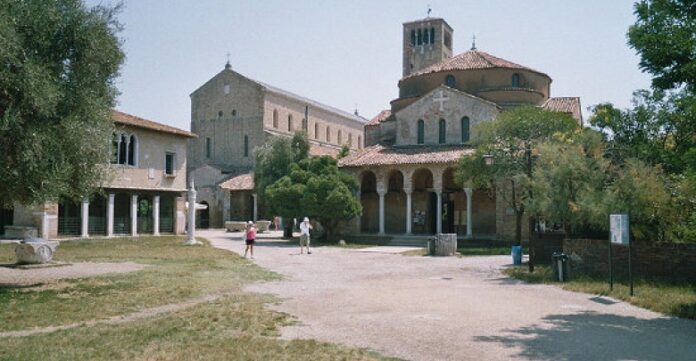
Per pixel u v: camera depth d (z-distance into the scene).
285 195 43.38
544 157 24.53
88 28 16.80
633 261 20.89
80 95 16.69
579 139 25.33
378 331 11.81
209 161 76.81
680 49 13.94
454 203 46.59
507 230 40.00
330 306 15.14
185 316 13.23
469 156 32.78
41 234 39.91
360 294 17.53
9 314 13.36
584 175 23.08
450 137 46.12
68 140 16.14
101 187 19.91
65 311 13.91
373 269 25.80
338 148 83.75
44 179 15.45
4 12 14.77
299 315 13.73
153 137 47.62
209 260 28.67
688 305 14.74
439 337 11.23
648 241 21.02
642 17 14.89
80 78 16.86
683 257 19.70
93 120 17.27
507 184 32.47
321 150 73.38
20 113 14.82
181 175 50.62
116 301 15.49
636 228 21.84
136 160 45.84
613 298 16.64
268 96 74.56
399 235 43.69
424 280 21.61
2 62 14.48
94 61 17.16
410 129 48.12
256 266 26.50
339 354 9.75
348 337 11.23
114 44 17.69
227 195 68.12
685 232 21.94
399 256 32.91
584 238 25.08
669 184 22.05
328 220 44.25
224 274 22.47
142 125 45.59
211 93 77.56
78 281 19.59
